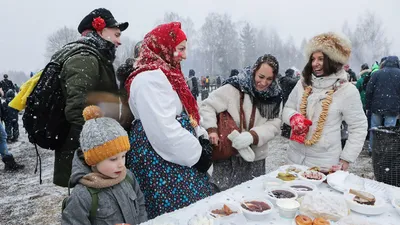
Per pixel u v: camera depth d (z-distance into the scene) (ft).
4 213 11.30
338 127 7.72
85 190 4.70
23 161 18.83
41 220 10.75
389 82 16.10
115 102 7.15
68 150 7.03
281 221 4.47
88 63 6.78
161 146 5.40
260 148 8.05
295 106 8.46
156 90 5.29
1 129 16.47
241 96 7.86
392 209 4.86
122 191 4.96
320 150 7.74
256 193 5.38
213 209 4.62
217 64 148.97
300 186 5.69
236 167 7.95
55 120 6.86
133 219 5.01
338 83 7.62
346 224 4.13
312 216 4.47
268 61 7.33
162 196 5.58
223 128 7.65
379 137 10.69
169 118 5.30
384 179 10.73
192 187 5.76
